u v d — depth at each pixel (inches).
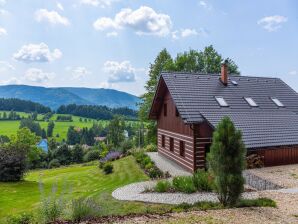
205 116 846.5
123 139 3284.9
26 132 2284.7
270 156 846.5
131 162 1126.4
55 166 2630.4
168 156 1092.5
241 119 887.7
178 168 927.0
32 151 2284.7
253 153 832.9
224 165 456.8
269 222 402.3
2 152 1074.7
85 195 714.8
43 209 448.5
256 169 808.9
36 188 936.3
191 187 604.7
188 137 887.7
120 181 874.8
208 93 970.7
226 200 471.8
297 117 983.0
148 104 1791.3
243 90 1046.4
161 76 1011.9
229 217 418.0
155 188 636.7
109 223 398.9
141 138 2374.5
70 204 508.1
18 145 1179.3
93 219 424.2
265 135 847.7
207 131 855.7
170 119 1058.1
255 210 450.9
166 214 438.0
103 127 5693.9
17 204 717.9
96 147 3201.3
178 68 1728.6
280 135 863.1
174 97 910.4
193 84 991.0
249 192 581.0
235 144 457.1
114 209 514.0
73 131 4889.3
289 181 682.2
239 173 461.7
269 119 928.9
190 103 899.4
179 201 546.3
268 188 624.7
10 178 1058.1
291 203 499.8
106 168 1050.1
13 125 5925.2
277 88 1116.5
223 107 925.2
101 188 812.6
